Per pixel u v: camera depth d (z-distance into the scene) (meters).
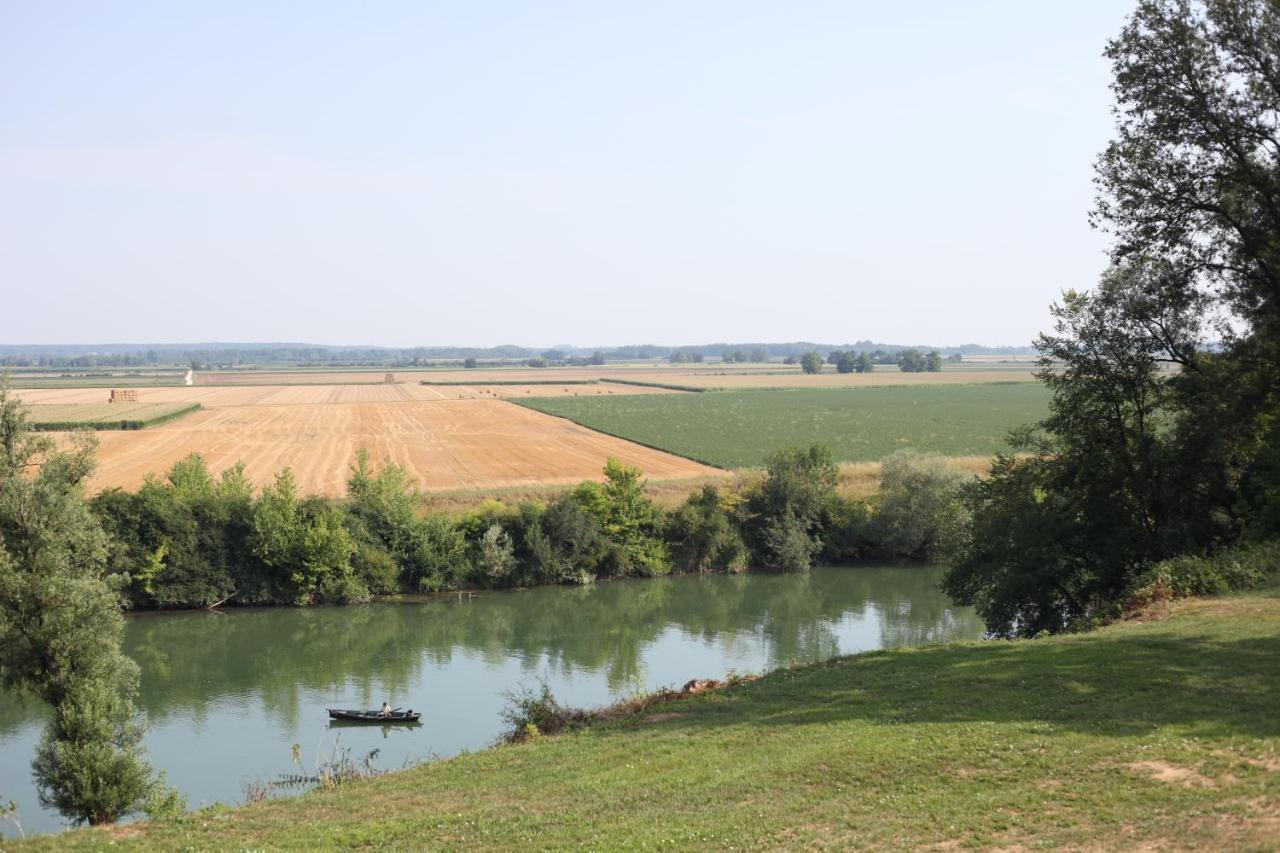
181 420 160.12
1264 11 32.75
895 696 23.39
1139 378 40.72
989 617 42.47
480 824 17.80
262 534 68.38
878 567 81.44
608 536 77.88
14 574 30.03
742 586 74.12
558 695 46.00
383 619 64.69
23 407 32.50
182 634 61.06
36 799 34.88
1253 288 37.50
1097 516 41.12
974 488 46.31
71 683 30.09
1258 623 26.80
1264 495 37.72
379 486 76.12
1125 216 37.75
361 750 39.44
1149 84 35.38
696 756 20.66
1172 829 14.07
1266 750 16.69
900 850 14.67
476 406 196.25
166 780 34.91
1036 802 15.87
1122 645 25.66
